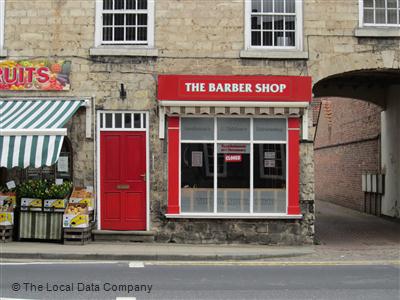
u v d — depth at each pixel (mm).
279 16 13180
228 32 12977
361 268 10039
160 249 11656
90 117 12820
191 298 7512
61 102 12750
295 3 13125
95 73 12898
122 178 12828
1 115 12172
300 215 12672
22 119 11859
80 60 12914
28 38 12945
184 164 12836
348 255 11641
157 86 12812
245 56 12844
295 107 12602
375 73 14188
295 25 13117
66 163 12930
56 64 12875
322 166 27734
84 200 12500
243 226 12758
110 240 12648
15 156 11164
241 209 12812
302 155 12844
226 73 12898
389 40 13000
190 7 13016
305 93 12617
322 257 11414
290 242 12734
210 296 7633
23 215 12328
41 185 12344
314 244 12969
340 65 12953
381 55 12961
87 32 12953
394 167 17828
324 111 26859
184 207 12797
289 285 8422
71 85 12883
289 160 12758
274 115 12742
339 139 24359
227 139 12867
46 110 12352
